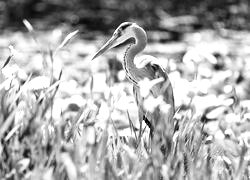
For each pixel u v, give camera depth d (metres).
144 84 9.30
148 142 10.04
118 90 10.68
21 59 22.56
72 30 31.73
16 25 32.88
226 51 25.45
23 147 8.46
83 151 8.49
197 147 9.59
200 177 8.63
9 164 8.38
